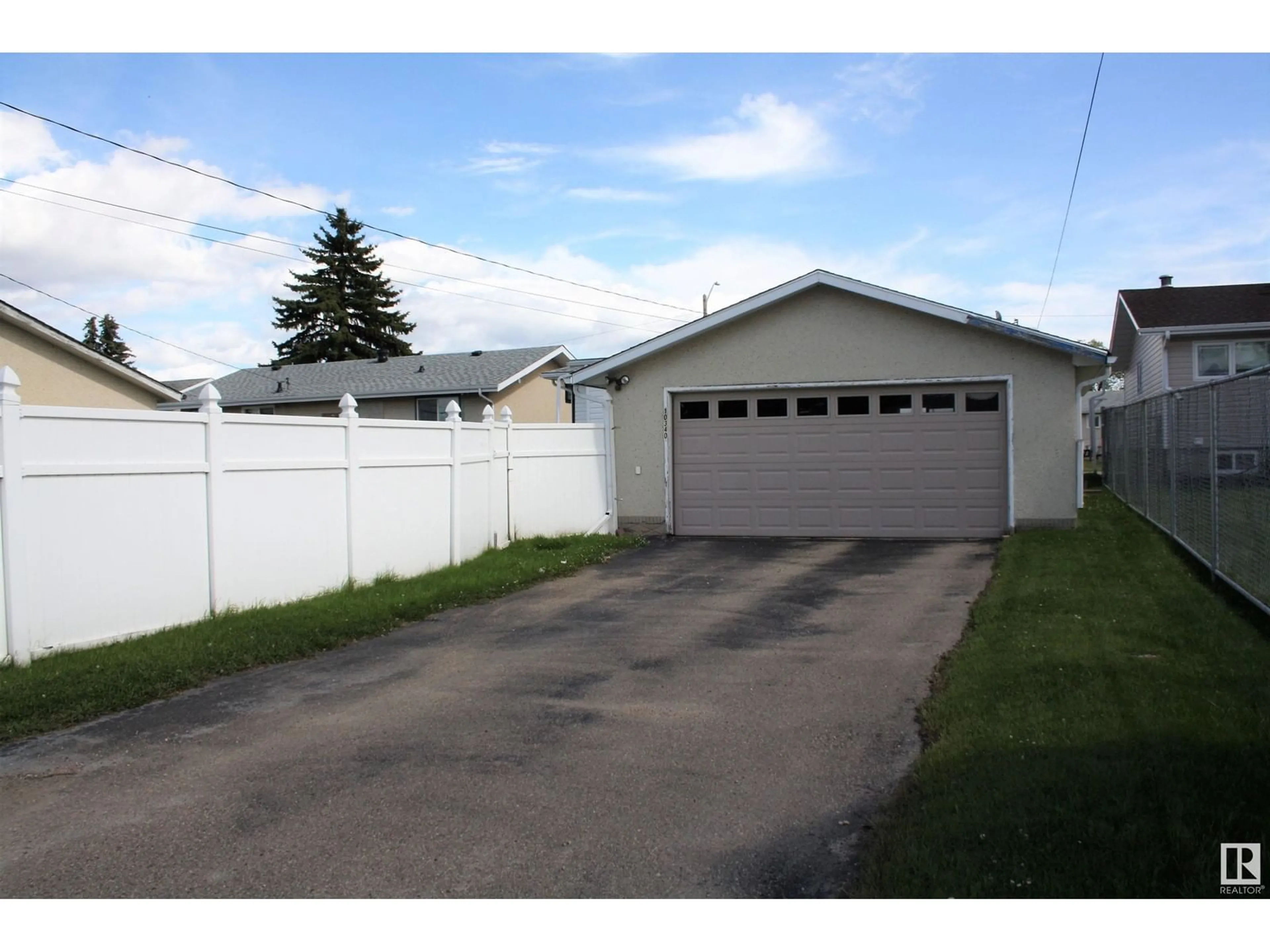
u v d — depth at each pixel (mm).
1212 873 3400
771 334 15250
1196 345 25297
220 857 4004
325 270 55000
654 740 5379
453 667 7172
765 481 15430
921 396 14656
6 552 6684
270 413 29656
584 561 12523
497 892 3674
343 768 5023
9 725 5715
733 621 8609
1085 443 45688
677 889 3680
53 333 14320
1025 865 3537
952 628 8008
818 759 5039
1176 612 7590
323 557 9711
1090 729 4852
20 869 3928
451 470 11906
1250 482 7938
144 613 7766
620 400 16125
